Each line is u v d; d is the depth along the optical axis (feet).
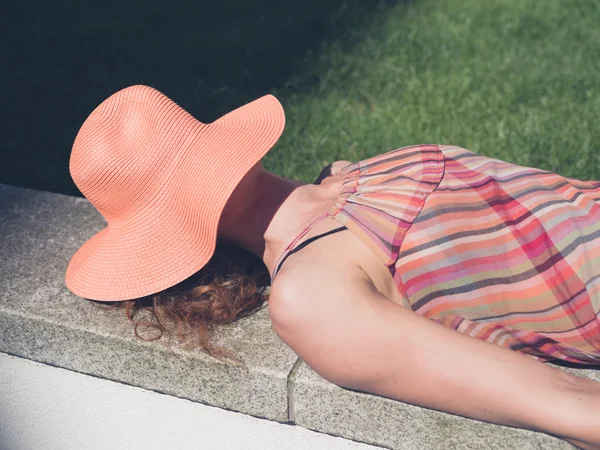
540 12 14.43
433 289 5.24
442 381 4.80
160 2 16.49
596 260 5.36
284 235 5.69
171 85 12.73
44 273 6.82
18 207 7.98
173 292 5.86
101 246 6.04
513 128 10.39
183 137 5.72
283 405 5.65
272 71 12.92
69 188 10.40
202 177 5.56
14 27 15.42
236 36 14.42
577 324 5.28
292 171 9.98
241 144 5.66
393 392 5.04
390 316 4.87
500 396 4.72
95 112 5.89
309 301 4.93
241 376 5.66
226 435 6.10
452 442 5.24
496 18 14.29
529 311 5.30
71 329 6.10
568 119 10.53
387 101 11.47
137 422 6.42
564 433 4.66
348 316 4.88
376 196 5.42
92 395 6.46
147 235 5.79
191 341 5.82
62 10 16.25
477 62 12.44
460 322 5.31
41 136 11.39
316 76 12.58
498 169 5.84
